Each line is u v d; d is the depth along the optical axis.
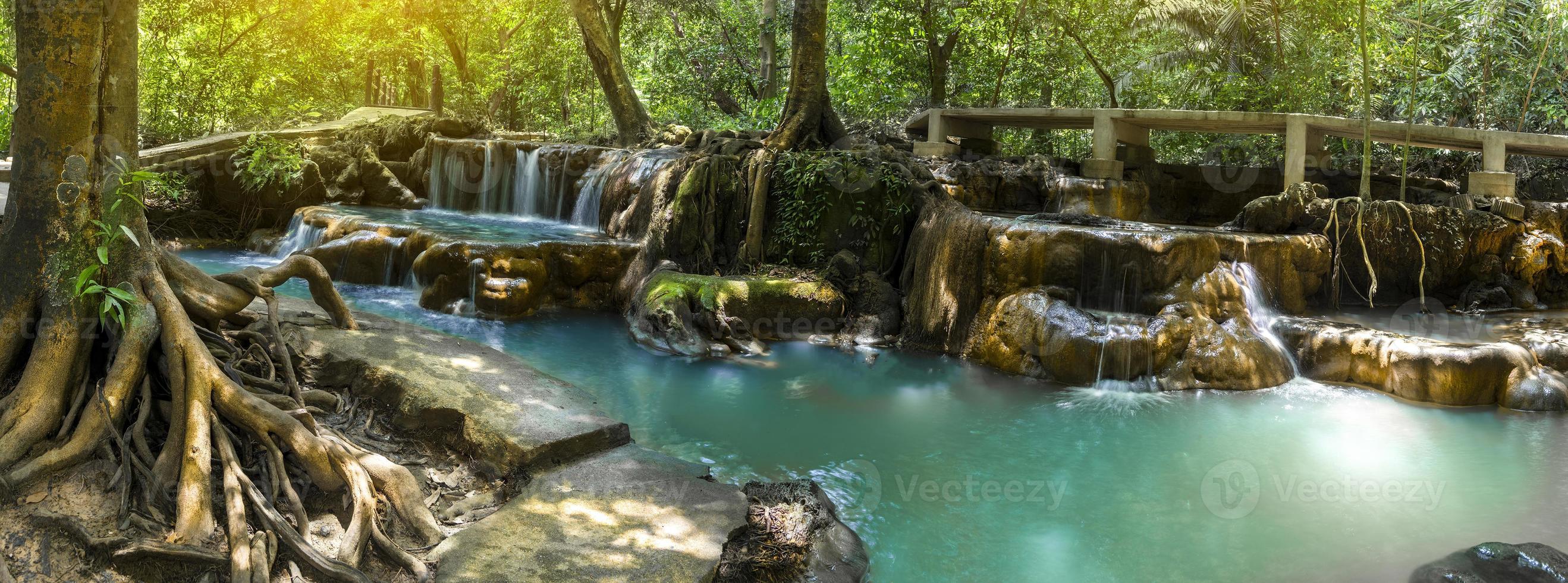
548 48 22.59
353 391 6.82
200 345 5.35
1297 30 15.68
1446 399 9.01
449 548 4.90
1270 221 11.48
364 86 29.17
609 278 12.23
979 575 5.61
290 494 5.02
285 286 12.13
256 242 15.00
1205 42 16.77
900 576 5.55
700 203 12.27
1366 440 8.03
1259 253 10.51
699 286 10.92
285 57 20.45
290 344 6.96
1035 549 5.95
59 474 4.85
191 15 19.14
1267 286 10.60
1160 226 11.60
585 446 6.27
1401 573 5.75
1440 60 15.77
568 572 4.72
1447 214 12.54
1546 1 13.34
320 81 22.77
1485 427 8.47
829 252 12.18
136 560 4.50
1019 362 9.82
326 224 13.62
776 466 7.02
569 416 6.56
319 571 4.65
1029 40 17.53
